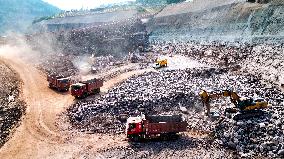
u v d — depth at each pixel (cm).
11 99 4778
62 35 9181
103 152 3091
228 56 6253
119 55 8306
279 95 4172
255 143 3058
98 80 4841
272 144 2981
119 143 3253
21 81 5697
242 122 3297
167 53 8175
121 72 6178
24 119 3991
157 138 3284
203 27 8388
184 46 8300
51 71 6412
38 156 3103
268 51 5503
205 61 6669
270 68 5062
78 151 3145
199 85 4753
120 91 4725
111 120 3762
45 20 17875
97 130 3575
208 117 3634
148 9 14925
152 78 5438
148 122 3197
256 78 4978
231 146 3086
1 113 4209
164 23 10631
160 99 4141
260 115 3475
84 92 4634
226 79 5103
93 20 14775
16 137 3534
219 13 8156
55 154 3119
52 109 4291
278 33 5697
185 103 4116
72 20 15712
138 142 3262
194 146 3134
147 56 7950
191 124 3562
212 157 2928
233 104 3803
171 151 3058
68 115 4019
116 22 11294
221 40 7219
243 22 6881
